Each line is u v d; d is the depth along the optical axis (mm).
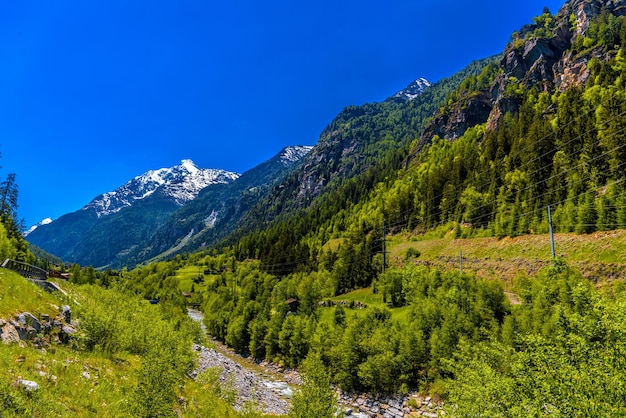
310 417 30062
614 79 154875
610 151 96375
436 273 83000
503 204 116875
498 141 164500
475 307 60719
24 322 21562
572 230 81750
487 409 22297
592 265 65062
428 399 54469
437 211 157250
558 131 130000
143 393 17859
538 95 193375
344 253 143250
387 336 63656
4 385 13695
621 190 79000
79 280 112625
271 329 84938
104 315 26844
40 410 14203
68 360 20688
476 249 102125
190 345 43156
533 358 19578
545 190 110188
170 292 152750
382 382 58781
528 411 17547
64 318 26812
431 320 63156
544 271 59375
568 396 15430
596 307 18531
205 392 32375
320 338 71750
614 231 71438
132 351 28875
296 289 120188
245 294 133750
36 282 31281
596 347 17453
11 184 108375
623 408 13820
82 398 17250
